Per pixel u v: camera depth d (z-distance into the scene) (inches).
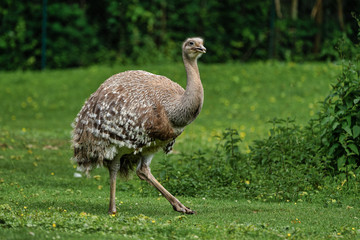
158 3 3090.6
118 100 955.3
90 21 3097.9
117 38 3090.6
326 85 2447.1
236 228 812.0
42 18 3061.0
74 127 1019.9
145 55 2987.2
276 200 1103.6
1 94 2596.0
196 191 1167.0
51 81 2748.5
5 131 1897.1
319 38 3021.7
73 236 746.8
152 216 954.1
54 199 1082.1
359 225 881.5
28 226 786.2
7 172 1336.1
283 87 2475.4
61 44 3068.4
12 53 3065.9
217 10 3080.7
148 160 1010.7
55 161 1494.8
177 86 1015.6
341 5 2982.3
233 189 1147.9
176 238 763.4
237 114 2256.4
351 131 1141.1
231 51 3075.8
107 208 1021.2
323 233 822.5
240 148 1694.1
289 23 3021.7
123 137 948.0
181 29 3115.2
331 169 1179.3
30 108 2431.1
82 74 2827.3
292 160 1202.0
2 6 3034.0
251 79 2578.7
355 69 1185.4
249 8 3053.6
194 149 1685.5
